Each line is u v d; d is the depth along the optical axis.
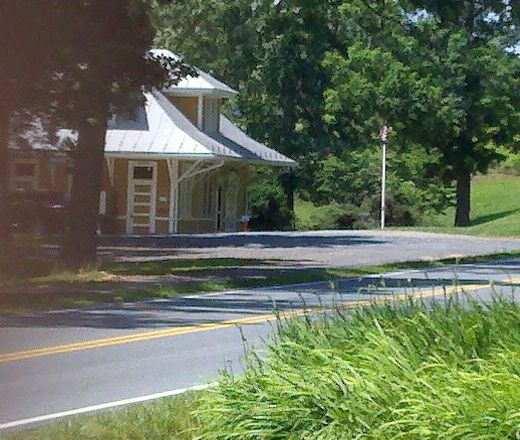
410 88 60.69
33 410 12.19
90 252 31.12
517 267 35.00
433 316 10.60
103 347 17.48
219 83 59.56
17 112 30.50
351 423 8.70
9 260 30.50
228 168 60.16
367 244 46.47
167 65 30.66
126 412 11.25
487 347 9.55
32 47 28.02
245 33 75.94
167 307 23.72
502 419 7.80
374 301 14.16
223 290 27.72
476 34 60.25
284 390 9.23
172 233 53.88
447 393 8.33
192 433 9.97
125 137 53.44
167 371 15.12
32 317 21.81
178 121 55.34
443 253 41.38
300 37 74.25
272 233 54.53
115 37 29.58
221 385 10.16
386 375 8.98
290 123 77.06
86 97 29.16
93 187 31.16
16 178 52.75
